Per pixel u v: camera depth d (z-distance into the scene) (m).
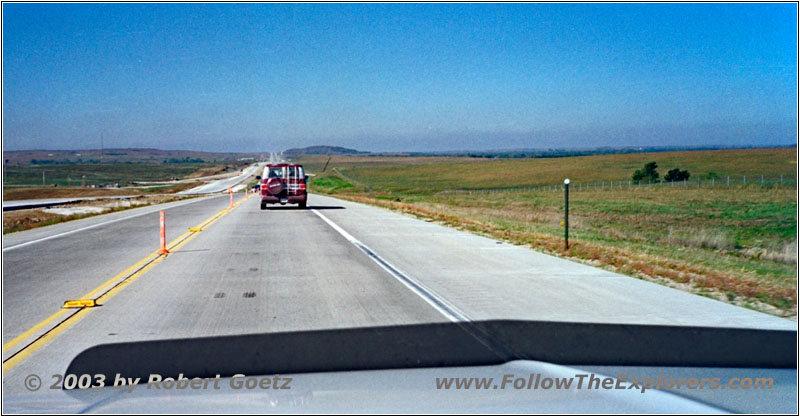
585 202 53.59
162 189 118.56
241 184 136.12
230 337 7.45
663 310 9.07
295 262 14.38
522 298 10.01
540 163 151.62
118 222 28.62
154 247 17.69
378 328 7.91
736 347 7.07
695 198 52.94
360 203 47.38
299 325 8.09
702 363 6.48
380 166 197.62
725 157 123.50
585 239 22.30
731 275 12.57
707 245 23.94
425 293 10.44
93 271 13.12
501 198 64.62
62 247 17.94
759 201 48.53
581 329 7.86
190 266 13.75
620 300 9.84
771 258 19.59
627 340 7.34
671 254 17.44
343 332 7.70
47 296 10.29
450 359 6.56
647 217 39.44
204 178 175.88
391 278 12.06
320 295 10.25
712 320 8.40
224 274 12.57
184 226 25.39
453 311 8.98
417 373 6.06
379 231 22.72
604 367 6.31
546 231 25.08
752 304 9.71
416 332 7.70
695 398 5.39
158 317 8.59
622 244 20.55
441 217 30.81
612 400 5.29
